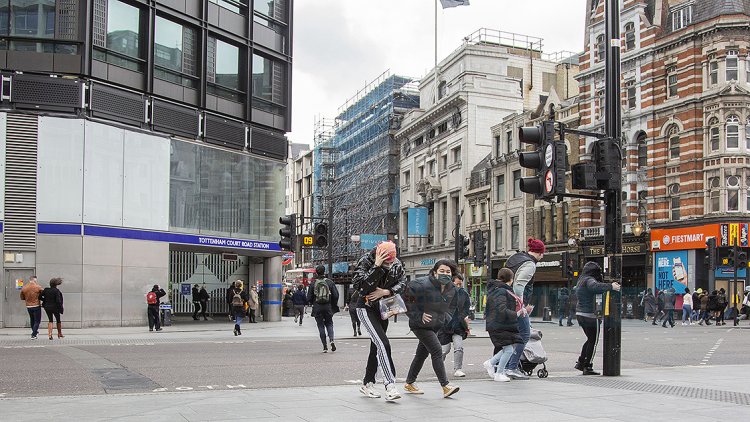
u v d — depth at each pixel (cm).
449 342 1198
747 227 3753
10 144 2530
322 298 1666
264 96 3431
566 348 1831
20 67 2559
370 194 7319
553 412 747
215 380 1130
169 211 2923
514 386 973
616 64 1102
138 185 2800
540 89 6241
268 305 3488
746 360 1528
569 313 3359
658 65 4238
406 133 6862
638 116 4325
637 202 4325
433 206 6384
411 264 6725
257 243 3316
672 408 771
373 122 7400
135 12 2817
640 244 4228
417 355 902
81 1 2617
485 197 5553
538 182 1061
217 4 3166
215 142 3148
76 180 2605
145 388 1029
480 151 5809
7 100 2536
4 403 822
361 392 883
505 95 5900
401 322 3603
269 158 3438
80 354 1554
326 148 8569
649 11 4406
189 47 3053
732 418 704
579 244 4525
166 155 2912
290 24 3588
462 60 6003
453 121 6006
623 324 3469
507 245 5278
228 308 3391
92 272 2631
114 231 2708
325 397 871
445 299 876
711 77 3950
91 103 2628
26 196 2544
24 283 2530
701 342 2089
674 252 4022
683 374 1161
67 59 2594
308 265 9269
